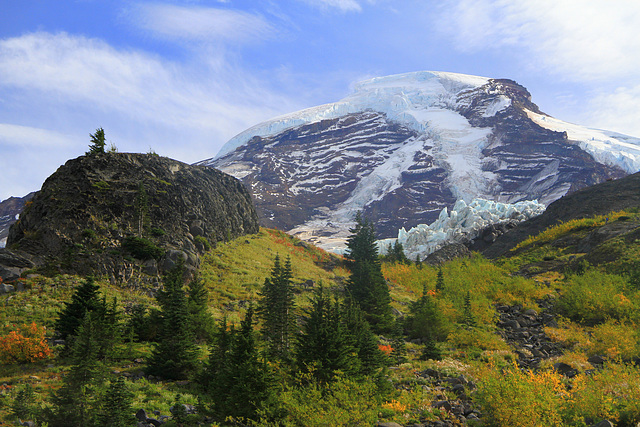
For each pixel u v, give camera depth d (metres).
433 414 21.44
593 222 104.50
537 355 36.19
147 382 24.97
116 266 45.16
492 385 20.75
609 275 57.75
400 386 26.09
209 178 75.00
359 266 55.25
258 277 56.94
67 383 19.58
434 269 83.94
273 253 71.50
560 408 20.00
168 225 56.22
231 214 74.44
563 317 48.25
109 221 49.81
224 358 24.42
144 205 51.53
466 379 27.27
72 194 50.06
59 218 46.59
